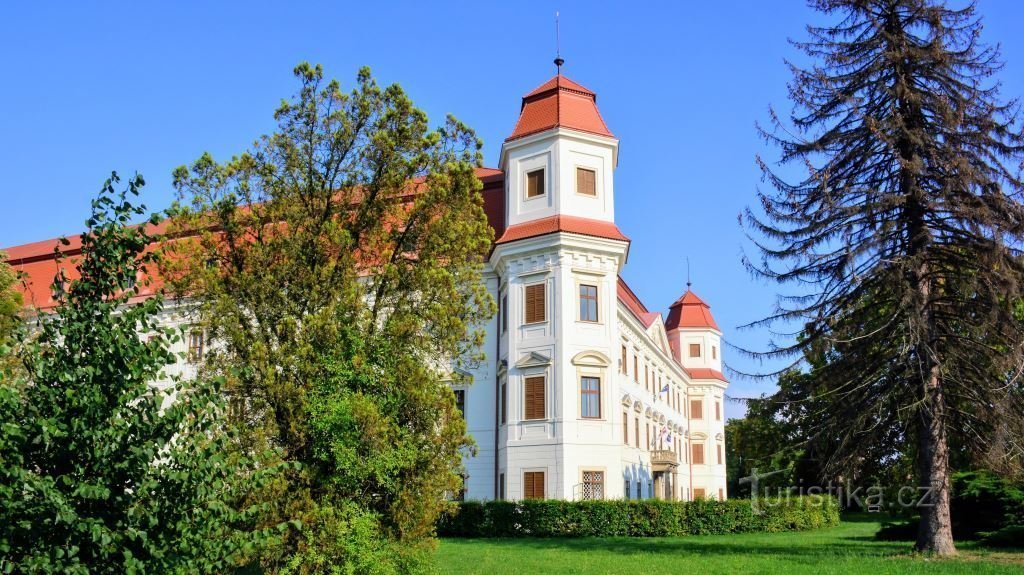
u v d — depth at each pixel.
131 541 6.90
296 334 14.32
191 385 7.64
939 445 20.53
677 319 68.81
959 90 21.84
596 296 32.50
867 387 21.16
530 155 33.81
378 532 13.59
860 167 22.08
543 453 30.97
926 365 20.50
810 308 21.94
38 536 6.48
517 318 32.72
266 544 7.95
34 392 6.80
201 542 7.24
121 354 6.93
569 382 31.23
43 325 7.29
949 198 20.47
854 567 17.73
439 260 16.31
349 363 13.86
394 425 13.60
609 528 28.98
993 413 19.95
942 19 21.83
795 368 22.11
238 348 14.45
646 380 47.06
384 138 16.25
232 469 7.36
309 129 16.81
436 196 16.16
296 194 16.47
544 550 22.75
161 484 7.03
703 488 64.75
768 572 17.08
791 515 34.50
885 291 21.44
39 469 6.71
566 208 32.62
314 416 13.24
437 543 14.36
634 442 40.62
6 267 22.77
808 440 21.98
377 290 15.98
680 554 21.44
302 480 13.31
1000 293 19.92
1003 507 23.31
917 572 16.59
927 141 20.95
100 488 6.43
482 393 34.41
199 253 15.07
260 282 14.98
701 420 65.94
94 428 6.63
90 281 7.51
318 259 15.52
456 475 14.34
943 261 21.12
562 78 34.75
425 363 15.09
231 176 16.27
